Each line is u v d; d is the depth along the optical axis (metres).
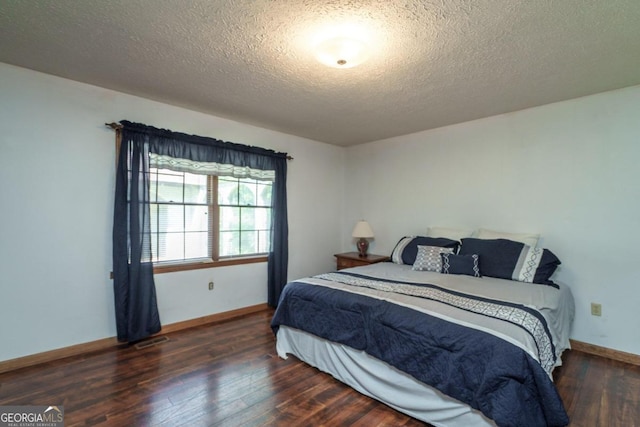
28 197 2.43
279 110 3.20
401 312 1.95
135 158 2.82
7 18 1.72
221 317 3.54
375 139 4.43
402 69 2.26
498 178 3.32
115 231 2.74
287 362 2.52
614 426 1.76
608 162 2.69
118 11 1.65
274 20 1.71
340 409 1.92
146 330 2.89
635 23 1.69
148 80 2.53
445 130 3.75
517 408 1.42
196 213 3.39
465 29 1.76
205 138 3.28
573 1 1.52
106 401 1.96
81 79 2.56
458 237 3.48
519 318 1.79
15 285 2.38
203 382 2.20
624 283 2.62
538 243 3.06
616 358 2.63
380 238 4.46
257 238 3.92
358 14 1.64
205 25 1.76
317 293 2.44
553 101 2.91
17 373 2.30
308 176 4.45
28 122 2.42
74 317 2.62
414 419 1.83
